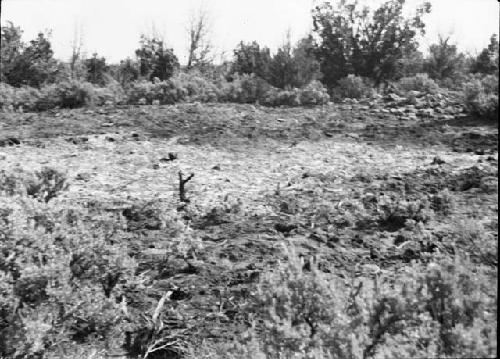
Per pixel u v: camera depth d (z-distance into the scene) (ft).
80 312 14.83
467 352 9.76
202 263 21.56
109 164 39.40
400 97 63.62
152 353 16.48
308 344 10.94
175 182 35.04
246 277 20.27
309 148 43.86
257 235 24.49
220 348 15.66
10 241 14.44
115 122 52.95
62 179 26.45
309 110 59.67
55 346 14.73
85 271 16.11
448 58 91.81
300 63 81.82
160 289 19.84
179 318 17.95
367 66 87.92
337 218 26.37
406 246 22.35
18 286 13.92
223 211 28.19
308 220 26.37
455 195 28.91
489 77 59.36
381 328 11.18
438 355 10.21
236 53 97.45
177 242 21.67
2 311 13.82
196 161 40.45
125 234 24.62
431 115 54.49
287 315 11.55
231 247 23.12
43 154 41.86
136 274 20.68
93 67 119.14
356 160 39.91
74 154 41.96
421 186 31.22
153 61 100.89
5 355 13.26
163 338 16.65
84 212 17.88
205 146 44.73
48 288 13.80
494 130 47.55
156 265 21.49
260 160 40.70
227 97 69.05
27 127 51.31
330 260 21.34
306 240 23.44
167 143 45.70
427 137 46.03
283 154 42.29
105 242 16.72
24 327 13.21
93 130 49.96
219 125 51.72
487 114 52.13
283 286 11.69
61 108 64.69
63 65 109.50
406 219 25.08
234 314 18.11
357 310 11.48
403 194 29.43
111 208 28.73
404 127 50.24
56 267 14.14
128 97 68.69
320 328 11.07
